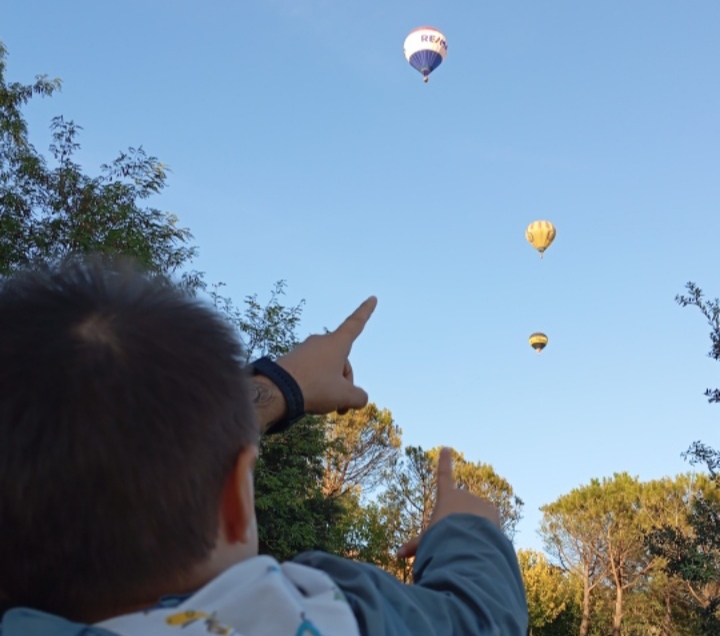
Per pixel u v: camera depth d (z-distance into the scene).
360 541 30.98
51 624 0.70
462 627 0.89
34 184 14.42
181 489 0.74
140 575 0.74
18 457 0.71
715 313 9.18
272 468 18.47
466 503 1.09
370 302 1.24
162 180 15.09
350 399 1.16
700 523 10.06
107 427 0.71
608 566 42.69
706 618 10.51
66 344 0.74
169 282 0.88
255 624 0.73
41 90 14.43
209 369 0.78
